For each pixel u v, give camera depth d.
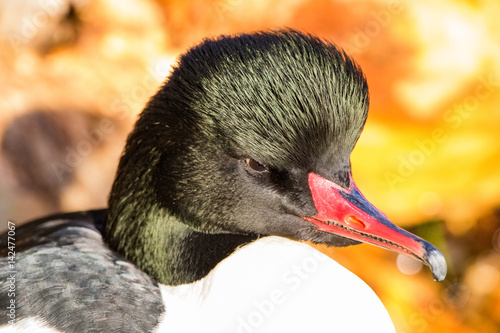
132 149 5.58
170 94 5.24
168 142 5.32
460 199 9.13
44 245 5.53
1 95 9.29
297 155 5.10
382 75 8.80
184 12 10.10
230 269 5.58
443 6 8.78
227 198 5.32
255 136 5.03
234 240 5.73
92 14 10.34
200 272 5.66
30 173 8.87
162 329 5.15
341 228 5.25
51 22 10.17
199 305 5.52
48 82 9.68
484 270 8.95
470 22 8.74
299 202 5.26
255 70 4.98
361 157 8.94
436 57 8.72
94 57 10.09
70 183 8.96
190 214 5.46
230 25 9.85
